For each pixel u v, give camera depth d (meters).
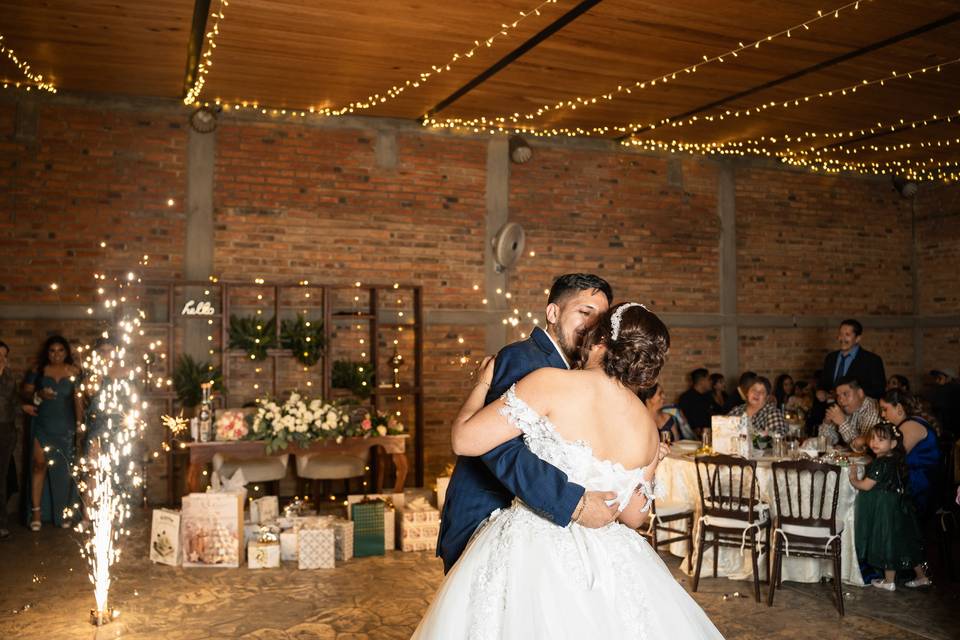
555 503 1.92
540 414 1.98
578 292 2.29
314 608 4.52
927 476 5.13
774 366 10.13
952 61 6.48
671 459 5.55
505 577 2.00
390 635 4.09
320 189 8.23
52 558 5.61
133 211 7.64
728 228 9.95
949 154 9.88
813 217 10.45
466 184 8.77
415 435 8.41
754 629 4.16
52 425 6.64
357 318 8.28
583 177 9.29
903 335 10.95
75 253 7.46
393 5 5.40
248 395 7.91
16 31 5.91
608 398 2.02
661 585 2.11
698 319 9.74
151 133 7.71
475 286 8.77
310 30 5.86
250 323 7.73
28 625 4.23
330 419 6.25
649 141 9.41
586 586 1.99
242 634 4.10
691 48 6.24
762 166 10.18
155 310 7.66
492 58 6.50
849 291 10.62
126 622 4.28
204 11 5.52
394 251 8.47
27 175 7.34
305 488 7.81
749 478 5.07
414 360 8.52
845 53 6.34
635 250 9.49
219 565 5.35
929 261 10.92
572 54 6.40
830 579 5.02
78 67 6.77
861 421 5.88
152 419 7.52
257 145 8.04
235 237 7.94
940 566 5.43
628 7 5.43
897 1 5.32
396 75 6.96
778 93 7.44
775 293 10.19
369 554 5.68
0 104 7.29
